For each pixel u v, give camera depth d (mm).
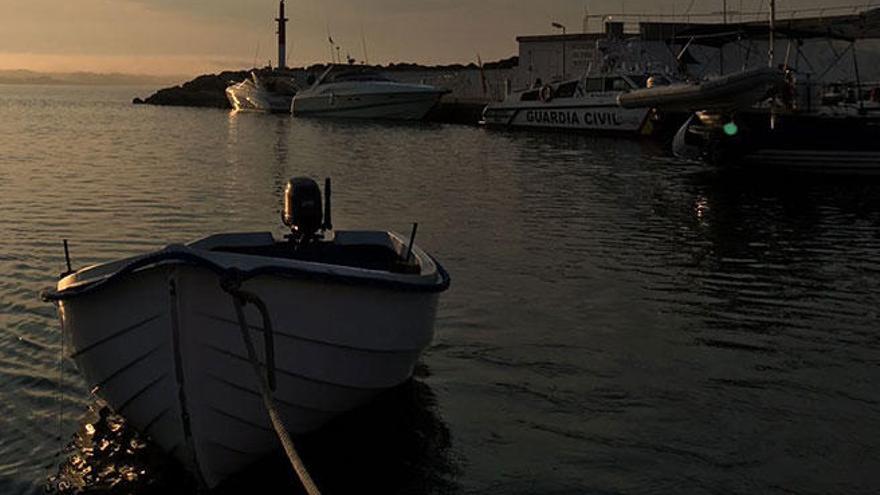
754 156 21781
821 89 22641
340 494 5332
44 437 6074
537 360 7750
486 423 6367
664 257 12305
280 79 75375
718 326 8812
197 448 5406
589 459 5773
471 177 23156
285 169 25531
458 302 9695
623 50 38875
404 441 6059
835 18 29719
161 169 25469
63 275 6402
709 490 5348
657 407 6656
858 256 12445
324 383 5734
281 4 77312
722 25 30656
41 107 95312
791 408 6629
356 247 8047
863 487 5383
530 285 10539
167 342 5180
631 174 23609
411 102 56406
